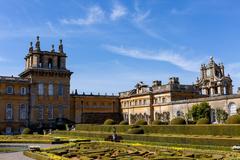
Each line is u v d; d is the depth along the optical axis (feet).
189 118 218.79
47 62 282.97
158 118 275.59
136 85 318.86
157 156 88.28
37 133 244.22
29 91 276.00
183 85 278.67
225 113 202.08
